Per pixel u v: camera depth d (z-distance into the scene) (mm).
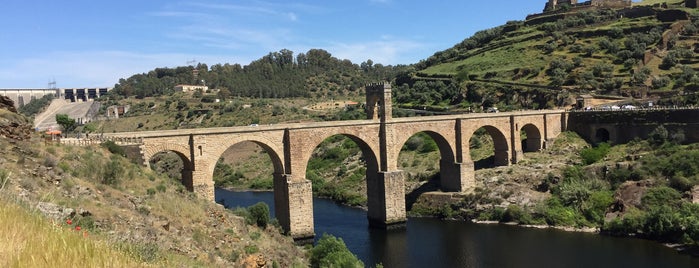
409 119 88062
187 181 65812
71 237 15836
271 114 169375
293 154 74312
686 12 150750
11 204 18797
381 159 85625
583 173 90688
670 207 73250
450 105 150375
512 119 102688
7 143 37000
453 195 93312
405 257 68875
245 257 37281
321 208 101688
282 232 66625
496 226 83562
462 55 194125
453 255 69250
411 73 190750
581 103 120750
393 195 84625
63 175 35531
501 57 172625
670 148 90188
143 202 38750
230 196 113562
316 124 76750
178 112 178250
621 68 137250
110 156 48125
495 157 105000
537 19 195625
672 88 120750
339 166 124812
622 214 76938
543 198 87438
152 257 20156
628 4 195000
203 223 41188
